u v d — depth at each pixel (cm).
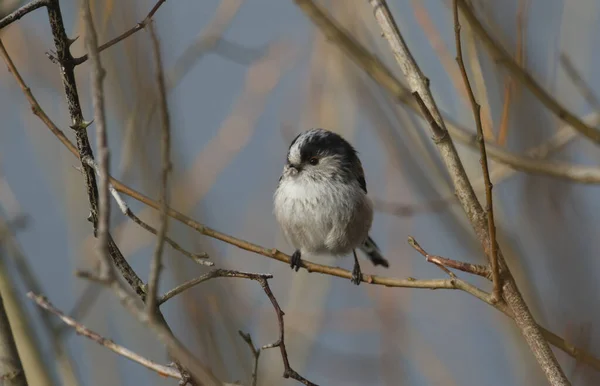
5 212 988
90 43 499
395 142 1083
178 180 1095
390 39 745
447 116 945
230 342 997
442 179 1059
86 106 1141
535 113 998
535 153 962
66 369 877
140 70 1074
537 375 1012
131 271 703
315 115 1174
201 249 1062
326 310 1180
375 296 1203
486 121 930
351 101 1165
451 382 1109
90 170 717
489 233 659
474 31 874
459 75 1002
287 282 1213
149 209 1090
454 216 1048
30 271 947
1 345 689
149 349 1045
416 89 727
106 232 485
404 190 1201
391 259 1233
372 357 1140
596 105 952
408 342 1144
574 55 1016
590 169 858
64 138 725
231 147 1166
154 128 1080
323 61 1186
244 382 969
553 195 981
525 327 660
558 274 947
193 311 998
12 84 1152
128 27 1077
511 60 875
